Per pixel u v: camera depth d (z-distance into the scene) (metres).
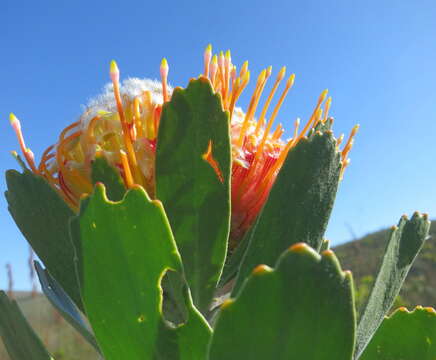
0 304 0.14
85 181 0.13
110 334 0.11
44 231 0.13
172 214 0.12
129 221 0.10
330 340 0.08
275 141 0.15
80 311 0.15
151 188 0.13
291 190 0.12
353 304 0.08
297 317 0.08
